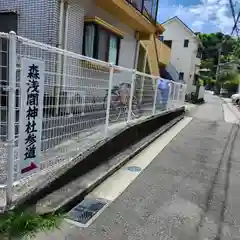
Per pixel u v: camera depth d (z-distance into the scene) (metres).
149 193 3.60
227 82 36.19
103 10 7.61
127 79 5.60
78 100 3.73
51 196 3.06
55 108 3.23
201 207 3.28
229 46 33.84
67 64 3.46
